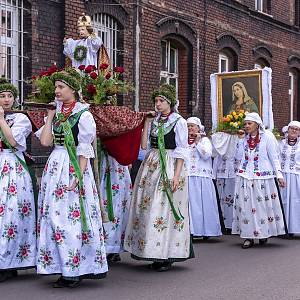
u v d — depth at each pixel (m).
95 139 6.52
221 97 10.41
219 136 9.64
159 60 13.79
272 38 18.94
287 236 9.46
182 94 15.00
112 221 7.10
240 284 6.39
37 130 6.42
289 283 6.45
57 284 6.11
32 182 6.38
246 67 17.39
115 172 7.15
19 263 6.22
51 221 5.89
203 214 8.98
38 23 11.04
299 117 21.06
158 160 6.89
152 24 13.49
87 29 7.68
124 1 12.75
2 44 10.61
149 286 6.27
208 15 15.46
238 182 8.69
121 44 12.81
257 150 8.64
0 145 6.20
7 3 10.66
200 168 9.02
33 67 10.97
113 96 7.08
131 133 6.88
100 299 5.75
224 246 8.70
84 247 5.97
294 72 20.86
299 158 9.58
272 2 18.91
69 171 5.96
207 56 15.51
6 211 6.10
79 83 6.09
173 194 6.85
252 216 8.54
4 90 6.31
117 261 7.48
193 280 6.55
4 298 5.72
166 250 6.79
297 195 9.47
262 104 10.04
